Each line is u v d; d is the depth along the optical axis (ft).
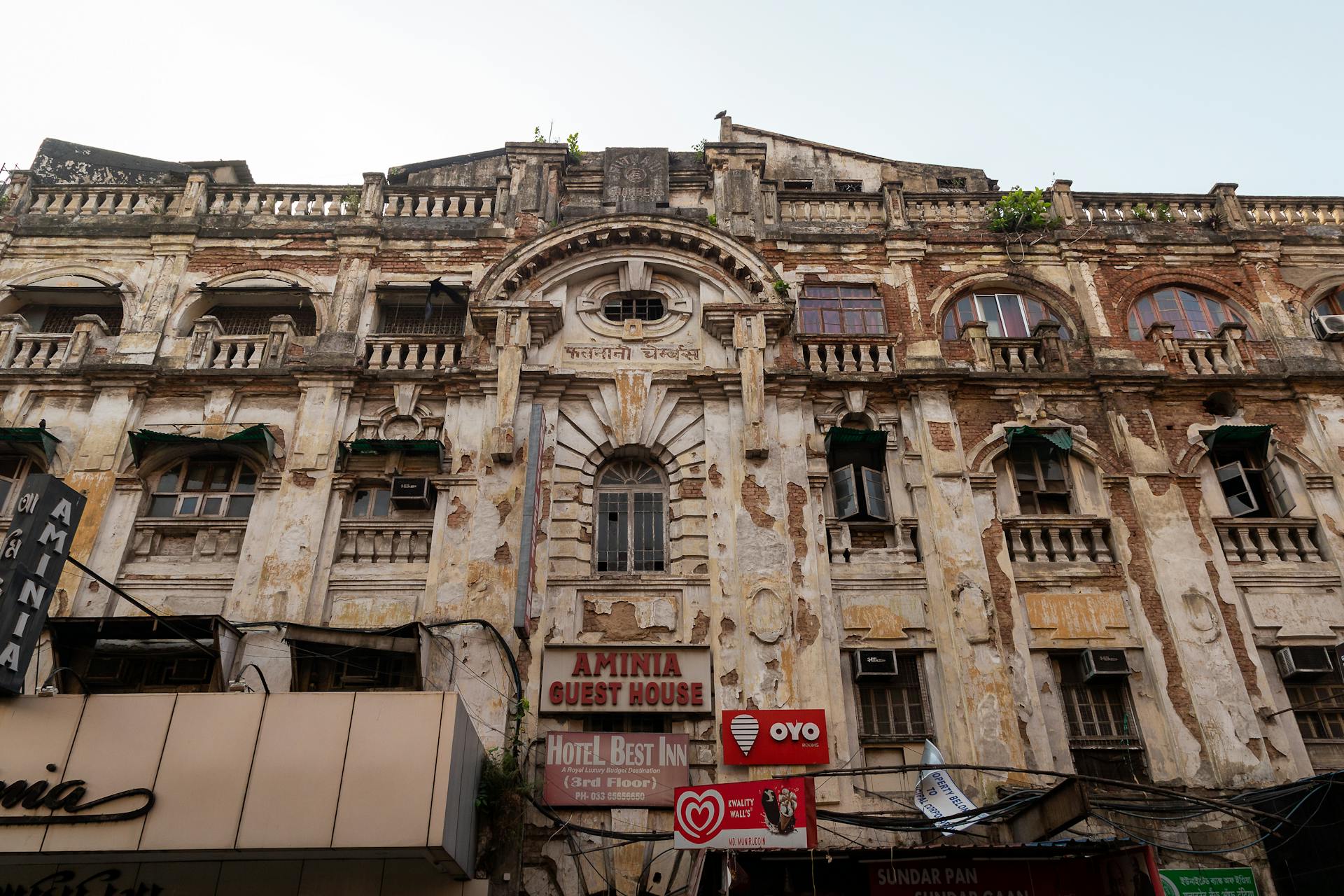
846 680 47.24
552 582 48.85
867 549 50.90
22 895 37.63
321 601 48.03
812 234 61.46
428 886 38.78
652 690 45.78
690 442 53.57
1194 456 53.98
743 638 47.24
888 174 80.07
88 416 53.16
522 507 50.42
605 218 59.26
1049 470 54.08
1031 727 45.55
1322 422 54.90
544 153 64.28
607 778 43.45
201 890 38.14
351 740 35.04
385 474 51.83
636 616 48.24
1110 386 55.67
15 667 34.14
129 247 59.98
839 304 59.57
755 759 44.09
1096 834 43.50
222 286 58.49
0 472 51.96
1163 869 41.81
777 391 54.85
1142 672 47.47
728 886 35.45
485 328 56.54
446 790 34.30
